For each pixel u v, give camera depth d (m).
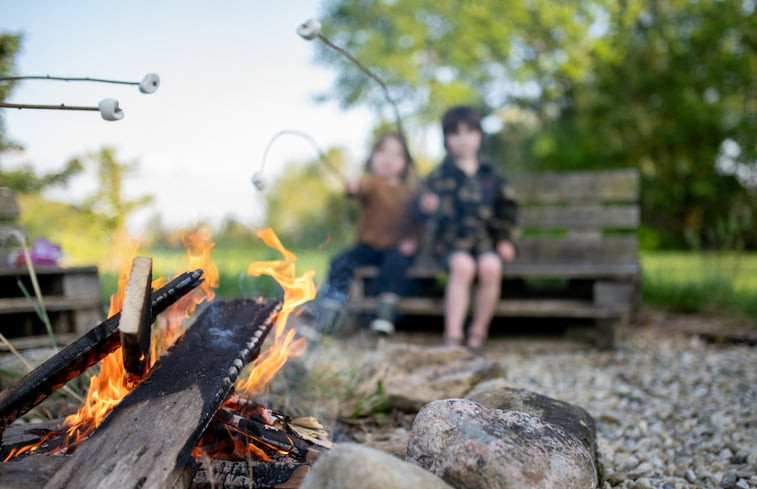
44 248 3.32
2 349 2.88
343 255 4.36
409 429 2.41
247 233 9.34
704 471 2.03
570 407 2.03
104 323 1.66
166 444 1.44
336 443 2.06
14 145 3.30
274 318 2.03
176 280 1.80
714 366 3.44
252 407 1.80
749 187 16.75
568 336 4.23
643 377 3.26
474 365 2.72
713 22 16.72
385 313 3.96
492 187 4.17
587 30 13.45
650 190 17.20
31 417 2.21
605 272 3.95
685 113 16.80
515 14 12.98
